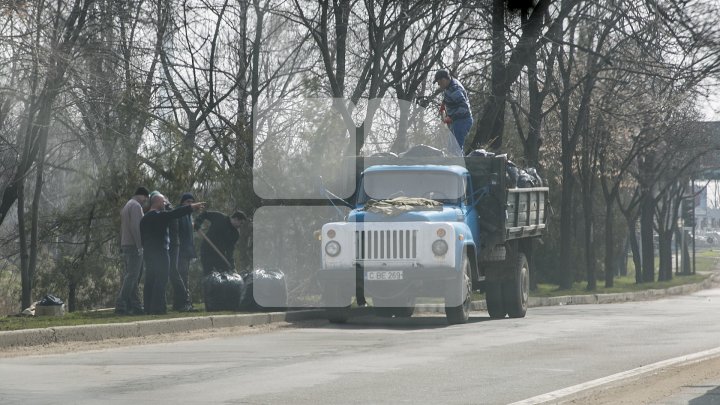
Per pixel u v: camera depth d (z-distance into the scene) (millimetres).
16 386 14062
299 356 17875
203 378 14914
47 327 20359
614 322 26656
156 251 25547
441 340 21016
